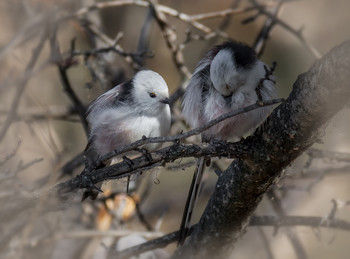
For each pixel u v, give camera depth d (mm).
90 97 11828
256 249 12031
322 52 15555
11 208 7117
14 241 8062
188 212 8828
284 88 15000
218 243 8117
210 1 15500
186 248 8391
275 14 11984
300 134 6602
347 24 15656
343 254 12211
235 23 15672
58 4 11797
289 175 8992
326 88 5945
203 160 8758
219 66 8125
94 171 7312
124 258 8734
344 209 12602
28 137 11477
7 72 10945
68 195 7453
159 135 9500
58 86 13305
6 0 12820
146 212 14312
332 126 7984
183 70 11828
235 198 7586
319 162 11758
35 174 11148
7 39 12672
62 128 13203
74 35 14328
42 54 12773
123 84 9789
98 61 12312
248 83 8109
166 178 14914
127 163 7309
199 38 11930
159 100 9383
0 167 7488
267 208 12125
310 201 12602
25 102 11875
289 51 15281
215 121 6355
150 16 13242
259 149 6953
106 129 9383
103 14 15133
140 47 13047
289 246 12000
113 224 10742
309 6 15922
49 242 8297
